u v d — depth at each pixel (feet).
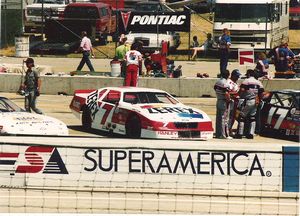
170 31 278.87
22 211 102.73
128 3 352.49
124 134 149.28
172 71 220.84
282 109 154.51
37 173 111.75
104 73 222.48
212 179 111.75
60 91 212.02
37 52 285.43
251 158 111.86
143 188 111.55
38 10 315.58
